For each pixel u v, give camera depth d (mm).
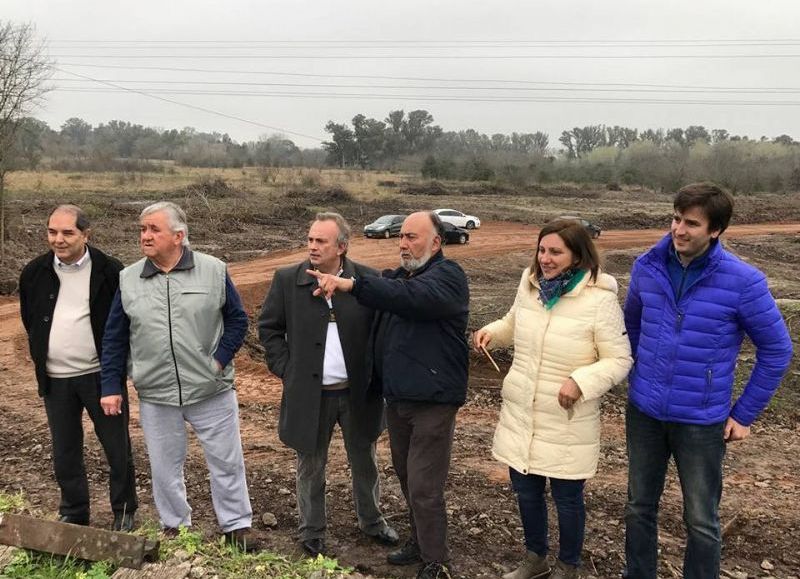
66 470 4152
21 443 6062
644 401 3324
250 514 4078
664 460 3428
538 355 3498
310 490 3988
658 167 65250
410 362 3621
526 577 3713
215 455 3928
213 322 3822
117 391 3854
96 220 25859
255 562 3504
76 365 4008
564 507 3547
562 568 3627
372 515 4172
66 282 3982
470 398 8562
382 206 39281
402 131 113750
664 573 3982
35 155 36688
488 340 3805
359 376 3934
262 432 6816
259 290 16047
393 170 91438
